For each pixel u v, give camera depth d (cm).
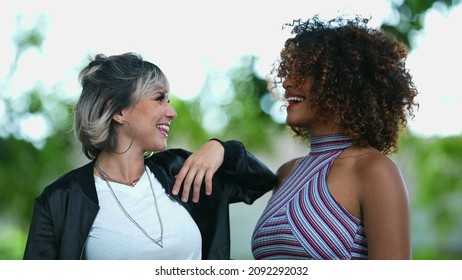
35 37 855
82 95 311
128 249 298
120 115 309
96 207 301
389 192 277
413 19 686
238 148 335
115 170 312
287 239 293
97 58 319
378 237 276
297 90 313
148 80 308
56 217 299
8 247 902
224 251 321
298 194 299
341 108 299
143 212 305
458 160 851
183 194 312
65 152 857
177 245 303
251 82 805
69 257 295
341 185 291
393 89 304
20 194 848
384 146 309
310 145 326
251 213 1341
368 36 309
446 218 871
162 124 313
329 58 303
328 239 286
